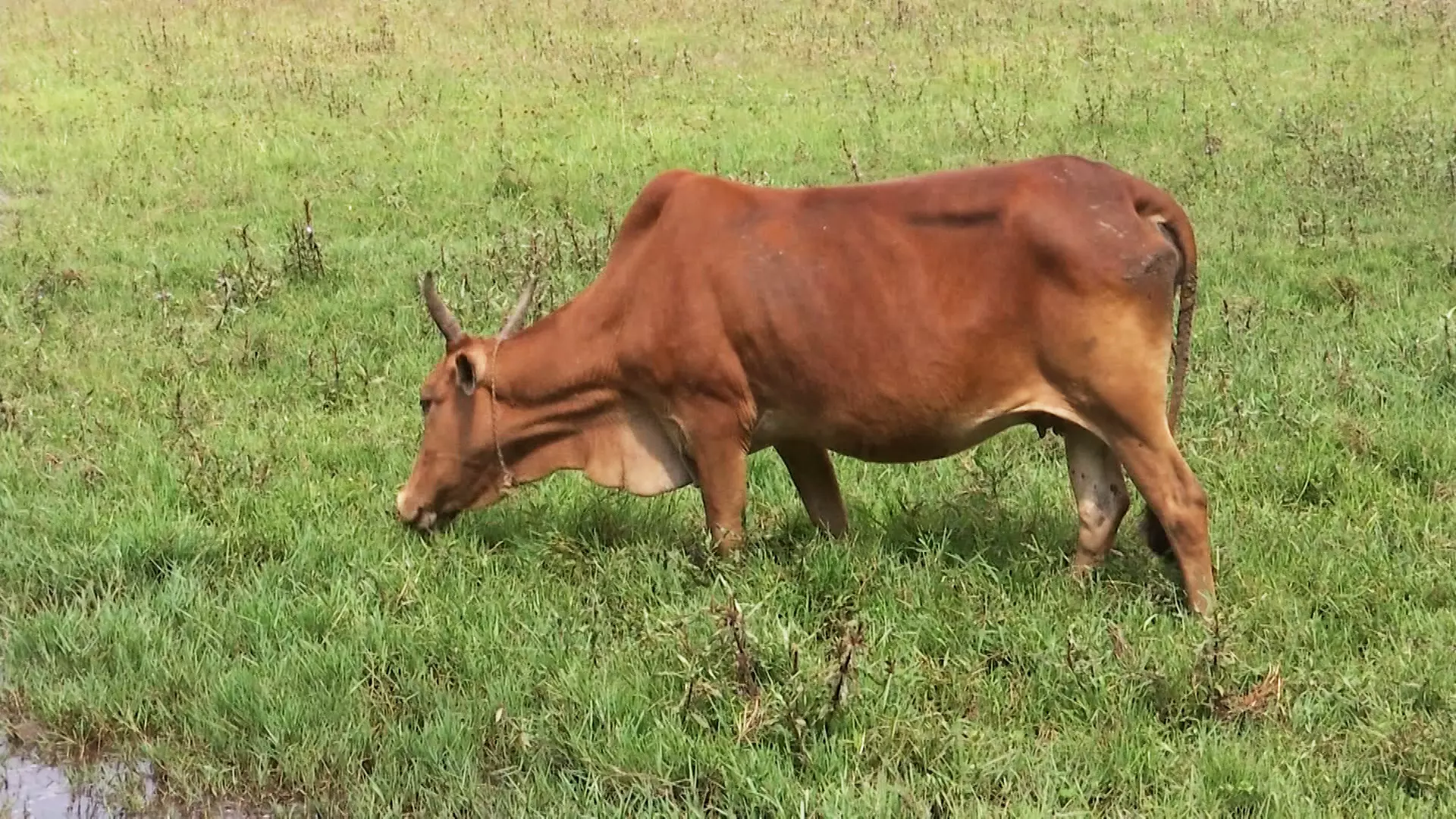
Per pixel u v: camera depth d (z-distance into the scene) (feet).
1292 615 16.12
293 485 20.17
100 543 18.30
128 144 39.70
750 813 13.29
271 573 17.97
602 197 34.19
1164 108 39.93
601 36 52.70
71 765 15.08
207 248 31.24
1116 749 13.76
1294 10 51.34
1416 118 37.55
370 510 19.67
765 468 20.67
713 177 17.33
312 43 52.19
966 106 41.37
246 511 19.49
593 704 14.87
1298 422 21.09
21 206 34.53
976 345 15.93
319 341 26.07
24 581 17.92
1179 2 53.88
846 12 55.01
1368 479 19.39
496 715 14.75
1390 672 14.88
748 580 16.98
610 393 17.90
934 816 13.38
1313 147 35.50
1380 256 28.25
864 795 13.12
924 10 54.70
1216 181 33.45
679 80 45.78
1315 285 26.81
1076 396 15.88
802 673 14.42
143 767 14.93
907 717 14.30
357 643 16.30
